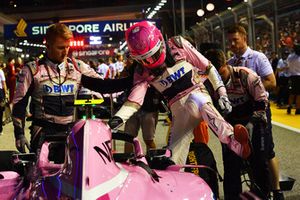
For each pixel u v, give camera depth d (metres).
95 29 17.20
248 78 4.75
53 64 4.79
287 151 8.68
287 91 16.14
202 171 4.57
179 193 3.41
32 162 4.23
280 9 17.45
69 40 4.73
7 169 4.82
